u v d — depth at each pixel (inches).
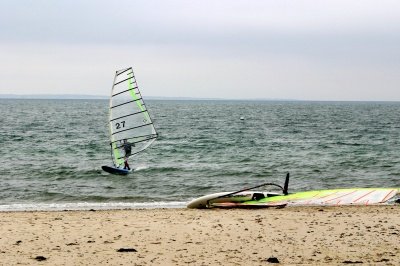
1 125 3125.0
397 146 1947.6
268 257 388.5
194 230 486.0
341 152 1704.0
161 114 5531.5
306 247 418.3
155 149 1795.0
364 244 426.3
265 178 1124.5
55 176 1133.1
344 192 729.6
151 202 815.1
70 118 4333.2
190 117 4785.9
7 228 496.7
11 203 815.7
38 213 611.5
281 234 466.0
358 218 546.0
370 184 1039.6
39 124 3324.3
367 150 1782.7
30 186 997.8
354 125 3563.0
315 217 556.1
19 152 1648.6
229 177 1136.8
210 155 1608.0
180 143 2032.5
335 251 404.8
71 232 478.9
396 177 1138.0
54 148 1790.1
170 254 397.4
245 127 3221.0
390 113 6668.3
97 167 1283.2
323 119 4544.8
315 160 1460.4
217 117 4822.8
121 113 1195.9
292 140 2210.9
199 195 904.3
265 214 584.1
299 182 1067.3
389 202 701.3
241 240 444.1
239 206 669.3
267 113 6171.3
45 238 452.1
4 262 369.7
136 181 1066.7
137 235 465.4
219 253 400.5
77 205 778.2
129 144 1196.5
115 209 671.8
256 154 1637.6
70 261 374.6
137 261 376.2
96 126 3213.6
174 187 991.6
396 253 397.4
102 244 429.7
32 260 375.9
